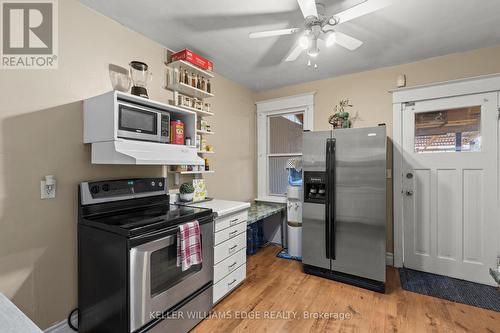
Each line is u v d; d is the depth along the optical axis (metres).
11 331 0.67
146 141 1.79
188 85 2.38
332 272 2.59
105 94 1.61
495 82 2.36
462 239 2.55
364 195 2.41
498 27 2.03
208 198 2.70
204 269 1.88
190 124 2.22
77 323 1.72
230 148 3.32
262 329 1.78
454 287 2.39
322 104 3.31
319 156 2.65
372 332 1.74
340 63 2.78
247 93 3.69
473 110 2.50
